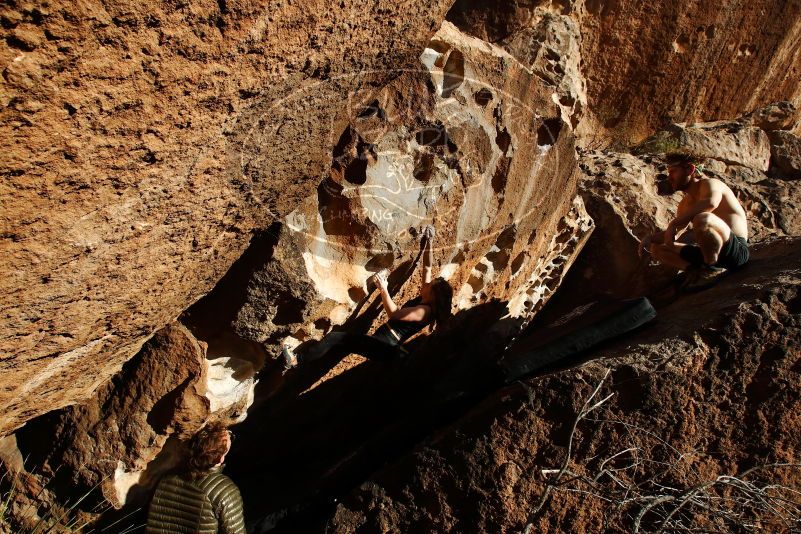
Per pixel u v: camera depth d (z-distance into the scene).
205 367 3.30
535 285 5.41
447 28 3.70
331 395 4.31
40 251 2.09
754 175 6.45
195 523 2.98
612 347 4.09
